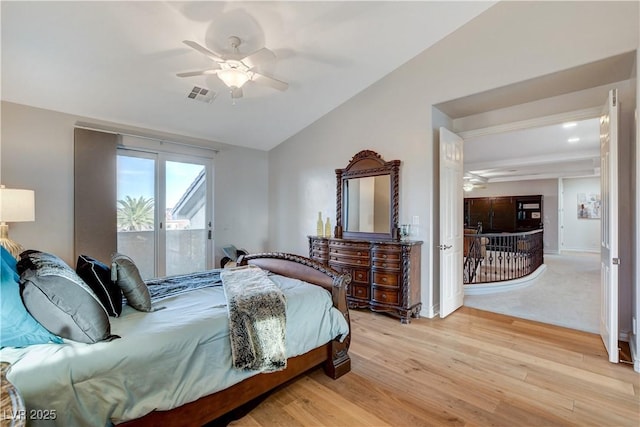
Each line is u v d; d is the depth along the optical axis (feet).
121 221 13.80
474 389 7.09
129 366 4.59
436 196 12.19
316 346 7.13
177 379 4.97
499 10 10.10
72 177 12.33
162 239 15.02
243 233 18.30
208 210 16.85
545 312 12.50
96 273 5.79
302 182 17.35
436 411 6.30
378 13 9.83
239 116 14.93
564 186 32.35
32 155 11.50
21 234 11.25
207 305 6.51
